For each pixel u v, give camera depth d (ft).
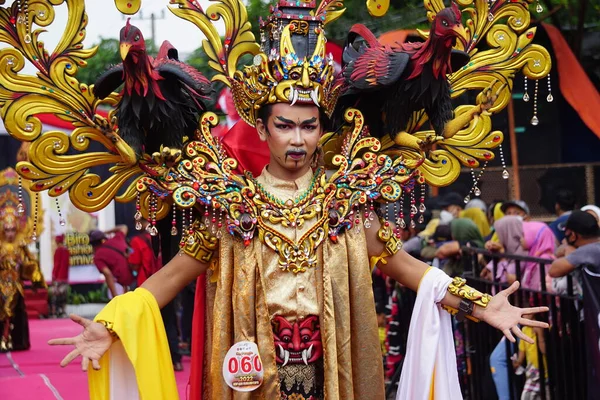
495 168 35.42
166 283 11.33
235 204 11.09
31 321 43.62
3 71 11.05
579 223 16.97
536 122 12.39
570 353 16.47
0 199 31.42
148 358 10.89
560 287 18.33
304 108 11.11
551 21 36.70
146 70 10.77
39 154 11.13
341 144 12.11
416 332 11.80
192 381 11.62
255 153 12.32
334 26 33.22
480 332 20.45
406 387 11.84
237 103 11.53
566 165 35.04
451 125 11.62
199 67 36.24
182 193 11.03
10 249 31.07
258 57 11.17
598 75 34.35
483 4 12.35
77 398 21.74
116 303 10.87
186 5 11.81
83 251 52.01
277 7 11.44
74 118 11.23
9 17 11.07
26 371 26.25
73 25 11.28
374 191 11.49
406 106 11.68
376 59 11.54
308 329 11.14
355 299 11.34
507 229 21.20
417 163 11.62
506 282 19.44
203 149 11.18
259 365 10.90
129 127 11.05
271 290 11.10
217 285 11.17
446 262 22.89
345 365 11.17
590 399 15.55
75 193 11.25
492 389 19.61
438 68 11.30
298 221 11.15
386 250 11.78
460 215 28.50
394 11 33.94
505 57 12.35
